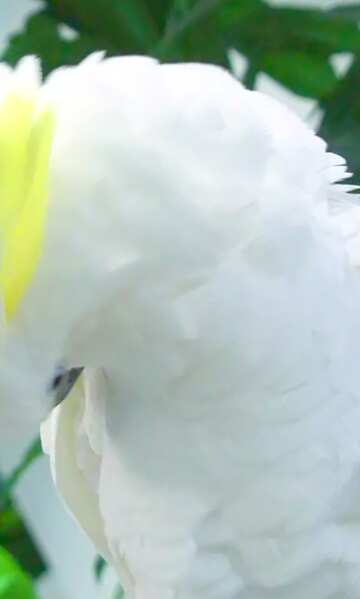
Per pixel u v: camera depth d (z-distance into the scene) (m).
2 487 0.96
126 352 0.62
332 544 0.66
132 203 0.59
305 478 0.65
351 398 0.65
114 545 0.69
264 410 0.63
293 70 0.89
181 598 0.67
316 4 1.08
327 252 0.64
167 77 0.61
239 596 0.67
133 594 0.70
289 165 0.63
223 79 0.63
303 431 0.64
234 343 0.62
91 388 0.66
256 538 0.65
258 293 0.62
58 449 0.69
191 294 0.61
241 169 0.61
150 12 0.87
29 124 0.59
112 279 0.60
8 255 0.58
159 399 0.64
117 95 0.60
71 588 1.24
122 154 0.59
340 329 0.64
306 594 0.67
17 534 1.14
